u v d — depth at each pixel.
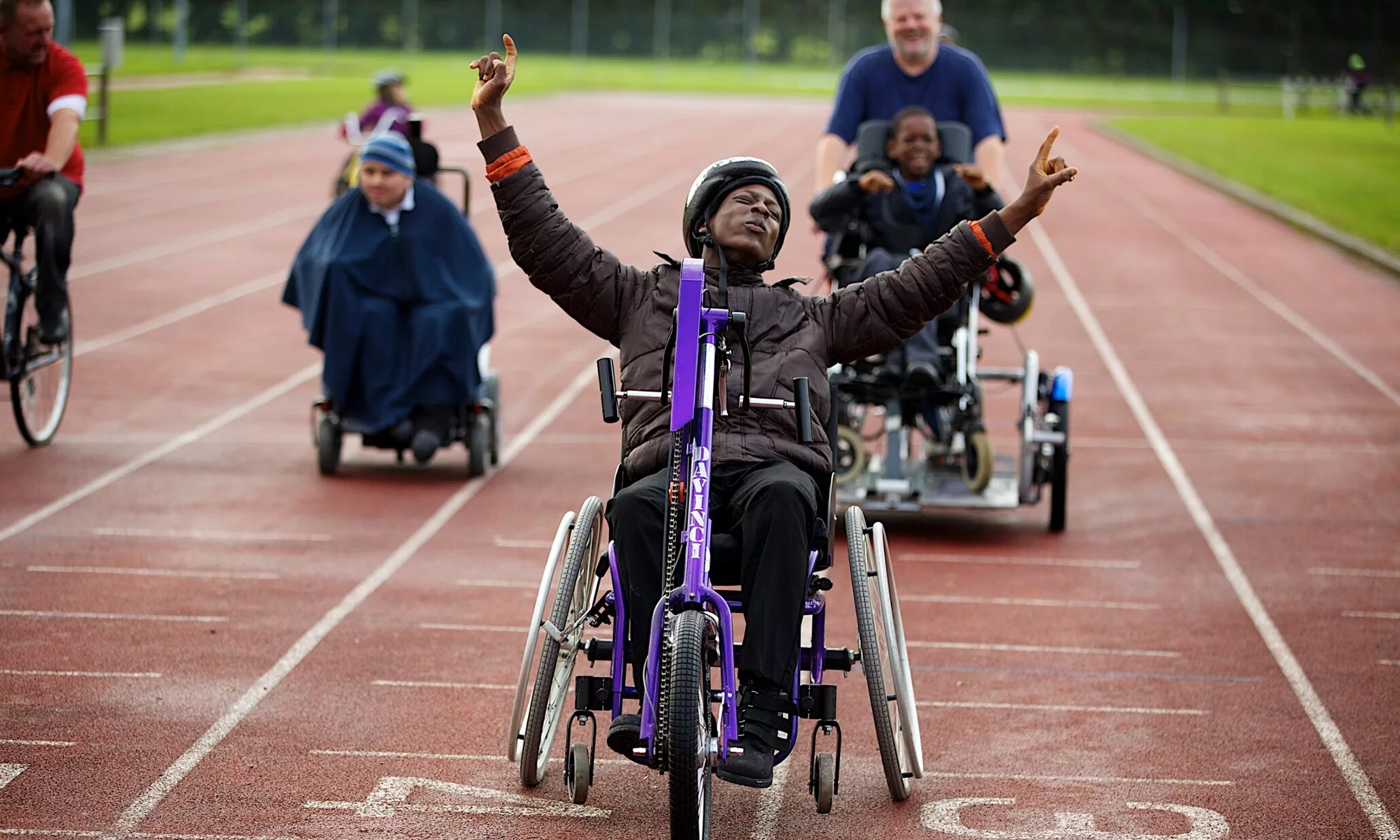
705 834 4.89
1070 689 7.37
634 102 63.25
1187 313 20.52
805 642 6.27
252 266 21.56
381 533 9.96
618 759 6.38
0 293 13.62
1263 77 91.25
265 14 89.44
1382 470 12.57
